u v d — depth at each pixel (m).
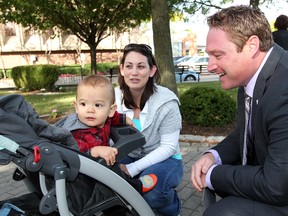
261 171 1.43
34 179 1.77
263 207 1.45
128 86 2.30
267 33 1.45
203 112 5.10
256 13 1.45
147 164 2.26
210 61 1.54
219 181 1.57
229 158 1.90
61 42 28.59
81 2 10.62
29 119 1.46
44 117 6.63
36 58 28.33
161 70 5.42
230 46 1.45
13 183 3.58
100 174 1.51
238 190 1.49
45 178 1.57
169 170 2.26
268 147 1.44
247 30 1.41
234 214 1.47
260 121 1.49
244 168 1.51
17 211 1.54
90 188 1.66
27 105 1.52
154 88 2.35
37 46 28.28
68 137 1.58
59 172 1.34
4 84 18.78
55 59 28.70
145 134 2.32
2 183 3.58
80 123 1.85
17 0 9.61
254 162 1.71
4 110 1.45
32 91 13.95
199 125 5.18
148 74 2.25
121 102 2.42
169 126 2.29
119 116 2.03
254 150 1.68
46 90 13.94
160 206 2.23
